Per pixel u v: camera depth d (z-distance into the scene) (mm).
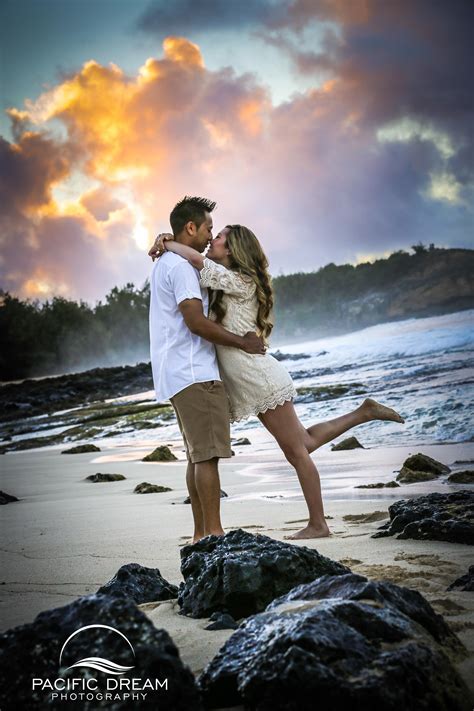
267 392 3973
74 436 14477
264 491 5797
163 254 4035
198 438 3762
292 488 5844
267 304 4078
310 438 4102
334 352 22641
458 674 1775
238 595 2418
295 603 1955
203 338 3854
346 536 3752
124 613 1715
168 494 6082
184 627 2363
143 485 6406
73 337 48812
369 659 1667
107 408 19234
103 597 1772
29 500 6457
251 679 1656
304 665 1602
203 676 1794
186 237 4047
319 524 3844
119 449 11398
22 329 48438
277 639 1717
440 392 10875
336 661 1647
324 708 1571
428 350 18312
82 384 26672
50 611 1769
